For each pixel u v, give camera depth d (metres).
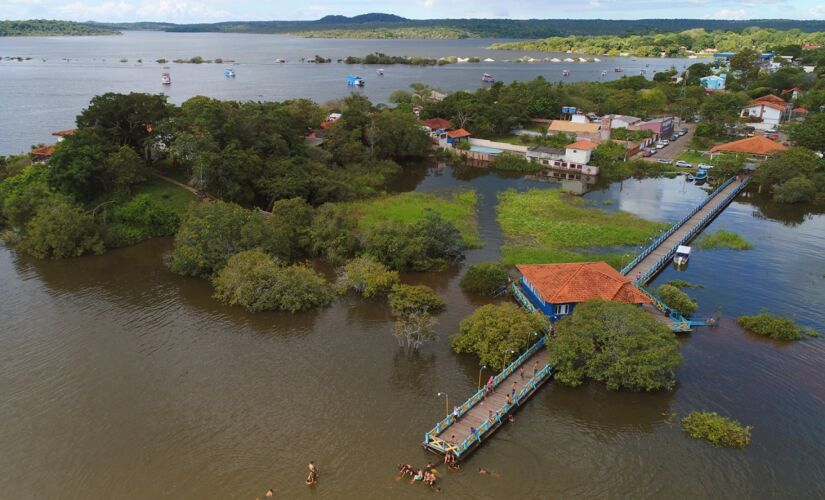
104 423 47.47
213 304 67.88
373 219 95.62
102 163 90.50
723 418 47.53
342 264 78.19
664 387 52.41
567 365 52.44
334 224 82.38
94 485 41.34
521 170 134.00
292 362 56.22
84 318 64.06
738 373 54.56
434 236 80.06
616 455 44.53
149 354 57.25
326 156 120.94
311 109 143.50
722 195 109.75
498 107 163.50
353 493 40.69
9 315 64.44
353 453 44.41
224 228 75.75
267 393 51.44
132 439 45.72
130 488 41.12
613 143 144.75
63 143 91.31
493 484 41.62
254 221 77.56
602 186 120.50
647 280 73.94
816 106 175.62
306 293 66.94
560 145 150.25
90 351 57.59
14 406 49.25
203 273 74.69
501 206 104.12
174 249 84.12
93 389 51.75
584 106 185.75
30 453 44.22
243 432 46.56
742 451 44.66
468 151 144.62
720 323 63.88
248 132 105.50
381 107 182.38
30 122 165.88
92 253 82.69
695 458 44.12
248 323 63.62
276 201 94.75
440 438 44.94
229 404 49.91
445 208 101.94
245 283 66.94
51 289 71.12
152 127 105.81
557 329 55.69
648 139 151.12
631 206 105.75
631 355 51.47
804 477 42.12
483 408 48.75
